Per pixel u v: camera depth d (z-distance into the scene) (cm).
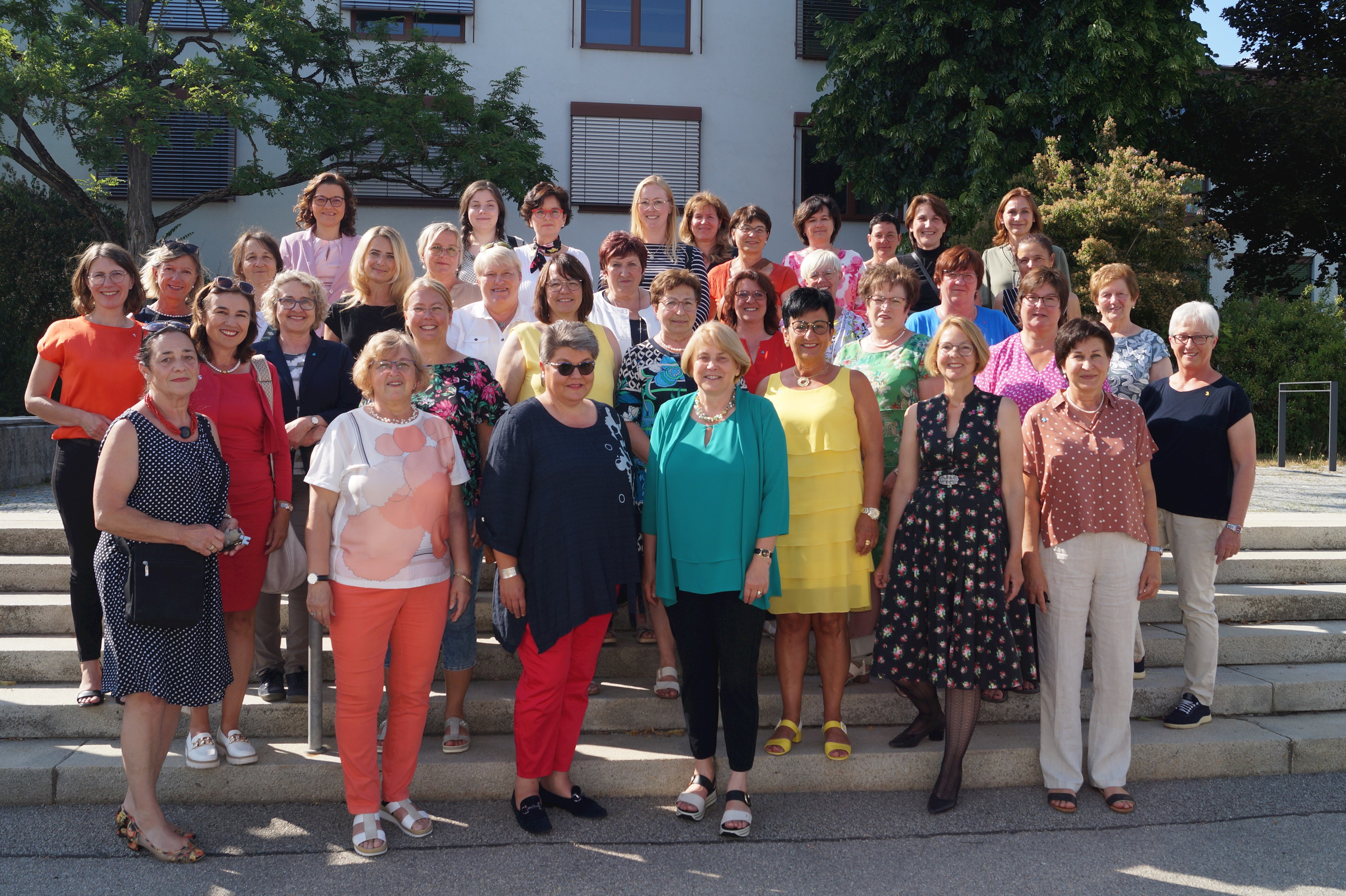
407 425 329
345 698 322
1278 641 468
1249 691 430
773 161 1570
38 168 1319
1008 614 359
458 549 347
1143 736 401
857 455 373
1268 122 1538
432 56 1352
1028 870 315
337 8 1493
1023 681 358
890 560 372
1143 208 1112
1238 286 1728
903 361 412
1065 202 1139
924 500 361
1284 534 561
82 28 1225
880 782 378
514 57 1520
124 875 303
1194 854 328
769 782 373
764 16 1566
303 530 401
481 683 424
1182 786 384
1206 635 410
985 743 391
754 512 338
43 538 501
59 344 383
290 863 312
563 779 354
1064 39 1216
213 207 1484
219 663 328
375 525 319
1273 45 1686
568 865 314
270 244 480
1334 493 754
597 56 1531
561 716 350
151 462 307
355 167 1413
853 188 1443
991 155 1236
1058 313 430
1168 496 411
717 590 335
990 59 1294
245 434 358
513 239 566
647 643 441
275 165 1497
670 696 405
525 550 334
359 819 322
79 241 1394
